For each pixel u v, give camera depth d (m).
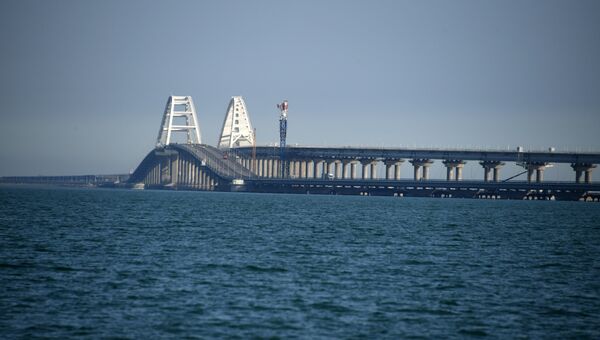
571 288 183.12
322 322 141.12
